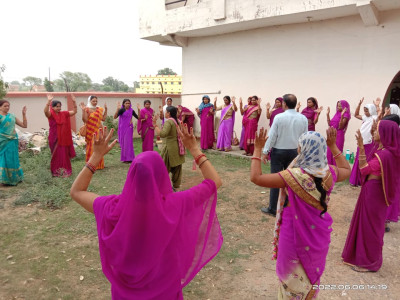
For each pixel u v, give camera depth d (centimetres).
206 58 1125
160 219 148
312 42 866
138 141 1169
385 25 743
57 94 1027
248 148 923
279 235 257
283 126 473
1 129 602
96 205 166
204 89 1152
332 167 244
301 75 901
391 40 741
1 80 810
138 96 1239
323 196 229
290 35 905
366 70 786
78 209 521
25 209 518
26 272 350
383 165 334
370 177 349
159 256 153
